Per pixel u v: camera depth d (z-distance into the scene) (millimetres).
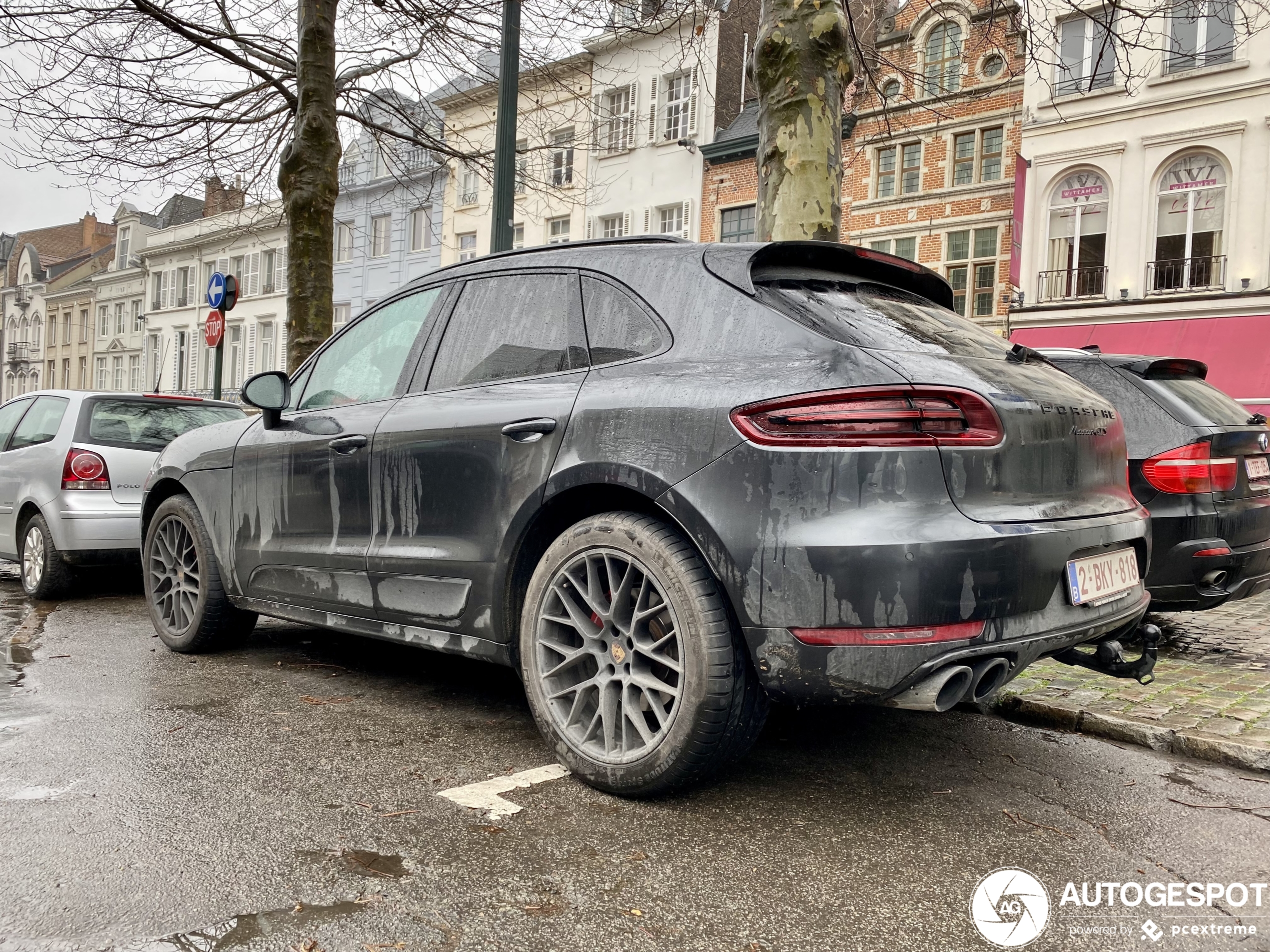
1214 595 4766
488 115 30719
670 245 3098
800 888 2250
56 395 6926
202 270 46375
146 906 2059
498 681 4223
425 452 3393
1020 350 3045
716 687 2570
